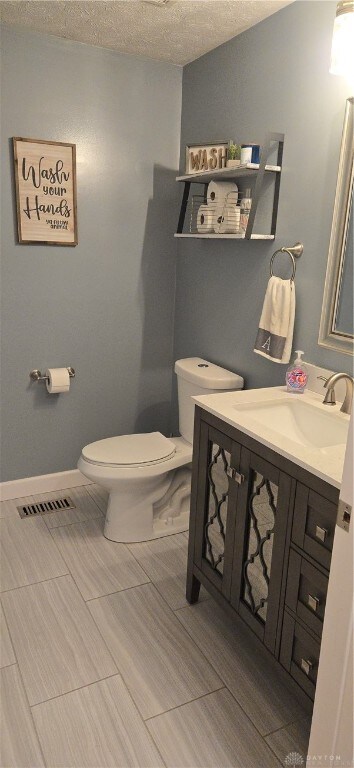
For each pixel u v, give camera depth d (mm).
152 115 2744
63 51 2447
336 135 1828
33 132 2467
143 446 2469
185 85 2752
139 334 3012
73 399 2885
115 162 2703
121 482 2303
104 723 1557
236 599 1770
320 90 1881
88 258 2746
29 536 2498
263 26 2143
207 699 1655
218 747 1497
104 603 2068
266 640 1626
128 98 2656
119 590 2148
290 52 2010
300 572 1448
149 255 2926
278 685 1723
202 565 1971
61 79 2473
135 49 2543
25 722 1550
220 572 1887
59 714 1580
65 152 2545
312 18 1893
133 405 3100
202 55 2582
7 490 2816
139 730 1539
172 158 2863
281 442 1499
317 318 1985
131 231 2838
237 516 1718
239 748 1495
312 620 1414
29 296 2635
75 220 2643
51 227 2594
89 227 2709
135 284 2926
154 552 2418
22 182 2477
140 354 3045
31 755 1453
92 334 2859
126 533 2465
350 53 1613
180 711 1607
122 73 2609
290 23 1998
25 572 2232
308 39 1916
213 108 2533
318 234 1943
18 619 1963
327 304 1919
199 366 2604
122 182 2748
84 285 2771
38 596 2090
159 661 1799
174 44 2461
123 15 2172
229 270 2518
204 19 2166
